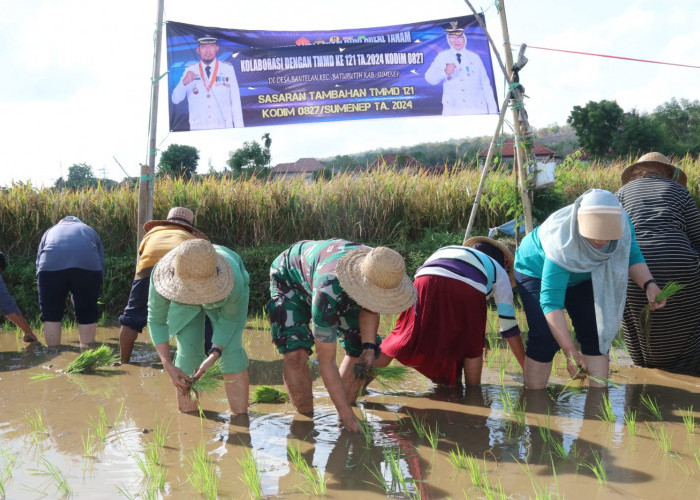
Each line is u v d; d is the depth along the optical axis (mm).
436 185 11438
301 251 4445
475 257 4895
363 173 11695
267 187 11062
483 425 4254
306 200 11062
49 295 6906
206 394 5031
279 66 8891
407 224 11203
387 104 9086
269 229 10922
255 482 3232
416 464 3598
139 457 3703
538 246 4977
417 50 9062
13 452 3797
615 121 61594
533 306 5008
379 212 11156
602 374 4984
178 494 3207
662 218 5410
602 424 4219
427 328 4797
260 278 9258
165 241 6117
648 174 5785
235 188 10953
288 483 3346
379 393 5066
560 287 4719
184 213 6414
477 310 4801
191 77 8703
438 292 4750
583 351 5051
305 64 8945
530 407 4617
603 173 13414
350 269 3881
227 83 8781
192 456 3730
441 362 4957
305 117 9000
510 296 5062
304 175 11680
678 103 83562
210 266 3926
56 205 10016
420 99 9102
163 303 4227
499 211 10992
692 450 3725
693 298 5332
